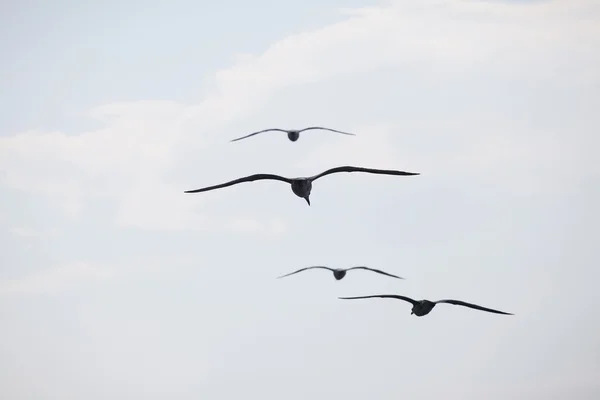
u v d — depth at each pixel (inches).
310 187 1015.0
